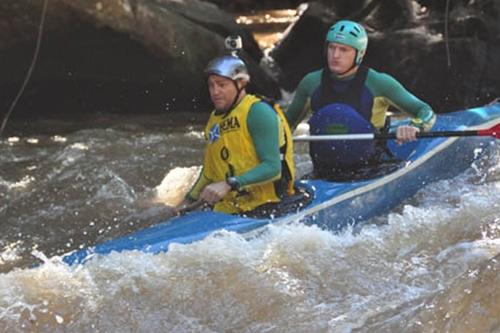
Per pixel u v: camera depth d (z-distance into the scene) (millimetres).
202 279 15281
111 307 14547
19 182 23469
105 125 29859
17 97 28078
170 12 31469
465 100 32781
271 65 37469
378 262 16297
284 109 33031
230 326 14180
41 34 28516
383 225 18312
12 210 21234
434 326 13641
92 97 31281
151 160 25609
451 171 21203
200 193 18234
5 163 25266
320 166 20141
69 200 21922
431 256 16562
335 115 19609
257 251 16203
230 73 17234
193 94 31953
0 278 15234
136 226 19891
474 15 33562
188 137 28406
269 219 17266
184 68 31328
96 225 20078
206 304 14703
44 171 24516
